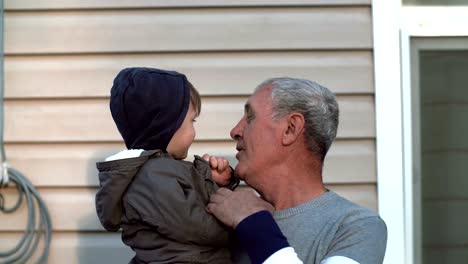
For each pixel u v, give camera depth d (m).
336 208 2.05
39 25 3.11
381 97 3.06
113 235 3.09
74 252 3.08
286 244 1.91
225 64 3.09
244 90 3.08
